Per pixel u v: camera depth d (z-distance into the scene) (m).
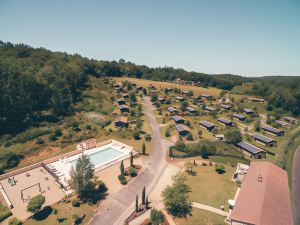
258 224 44.25
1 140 88.75
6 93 100.56
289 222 46.69
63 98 127.81
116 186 69.56
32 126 103.56
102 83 192.75
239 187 69.00
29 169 79.31
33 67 136.88
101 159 89.44
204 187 67.94
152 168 81.25
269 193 53.78
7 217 55.12
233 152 93.19
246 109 157.88
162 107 163.62
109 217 55.84
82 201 61.66
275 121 141.25
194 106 165.00
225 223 53.09
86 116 125.00
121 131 115.19
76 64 190.88
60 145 95.56
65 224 52.84
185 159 88.00
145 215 56.06
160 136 113.31
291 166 90.56
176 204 54.66
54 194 65.19
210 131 118.94
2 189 66.50
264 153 91.38
